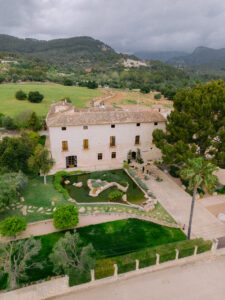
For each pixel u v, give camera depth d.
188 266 22.75
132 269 21.16
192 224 28.84
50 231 26.64
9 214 28.80
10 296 18.44
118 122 41.97
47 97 106.31
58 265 19.27
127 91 160.00
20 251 21.97
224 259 23.75
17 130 64.56
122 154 45.38
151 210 31.23
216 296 19.80
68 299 19.05
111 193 33.78
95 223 28.39
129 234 26.61
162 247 22.77
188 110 35.25
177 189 36.94
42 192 34.22
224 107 32.50
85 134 41.25
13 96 101.38
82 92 130.50
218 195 35.72
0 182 27.89
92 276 19.88
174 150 33.81
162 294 19.75
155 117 44.97
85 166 43.38
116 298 19.25
